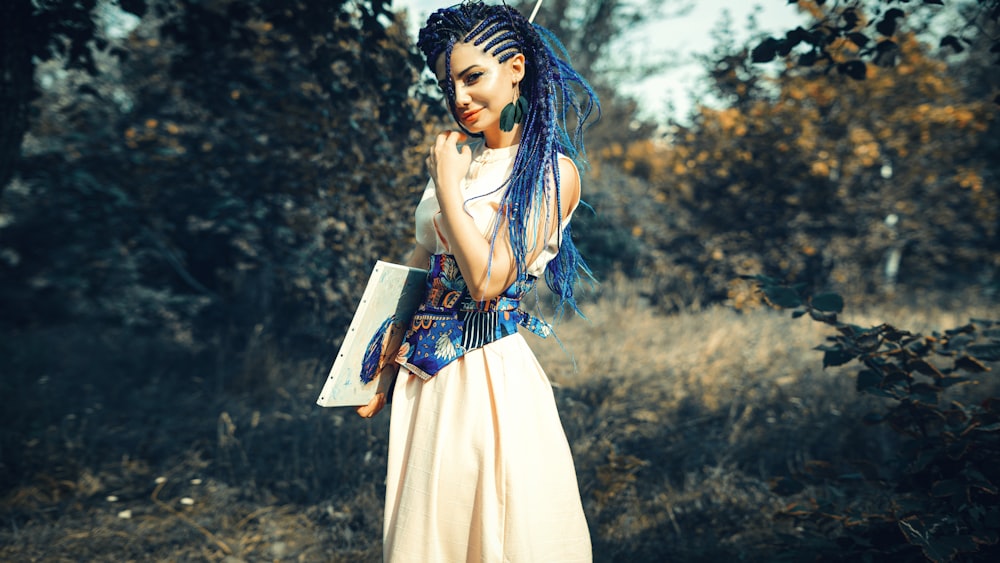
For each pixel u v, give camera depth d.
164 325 8.11
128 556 3.24
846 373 5.09
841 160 8.53
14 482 3.82
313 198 5.25
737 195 8.68
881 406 4.30
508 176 1.75
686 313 7.60
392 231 4.60
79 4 3.99
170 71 4.93
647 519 3.53
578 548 1.78
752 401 4.81
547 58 1.79
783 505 3.54
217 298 7.83
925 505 2.34
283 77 4.93
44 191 7.91
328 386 1.75
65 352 6.77
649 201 9.82
